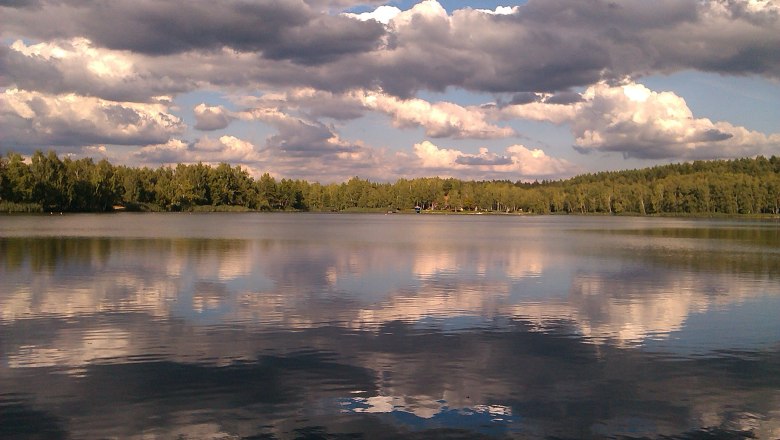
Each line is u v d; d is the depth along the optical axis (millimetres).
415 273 37656
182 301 26859
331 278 34844
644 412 14359
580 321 23766
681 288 32625
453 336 21062
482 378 16562
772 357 18875
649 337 21266
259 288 30781
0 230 81812
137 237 70500
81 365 17281
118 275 34969
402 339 20562
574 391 15656
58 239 64750
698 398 15266
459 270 39625
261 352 18766
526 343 20250
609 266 43562
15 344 19391
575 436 13070
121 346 19266
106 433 12906
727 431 13391
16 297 27438
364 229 104188
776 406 14805
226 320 23109
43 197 153500
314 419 13719
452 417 13938
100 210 175875
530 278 36031
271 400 14781
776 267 43344
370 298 28219
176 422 13469
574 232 102500
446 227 121500
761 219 198875
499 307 26438
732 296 30062
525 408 14500
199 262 42531
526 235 90125
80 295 28109
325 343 19922
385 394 15273
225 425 13359
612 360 18375
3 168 145875
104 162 177000
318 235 81375
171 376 16438
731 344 20422
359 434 12992
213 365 17422
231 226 110562
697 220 193250
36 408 14180
